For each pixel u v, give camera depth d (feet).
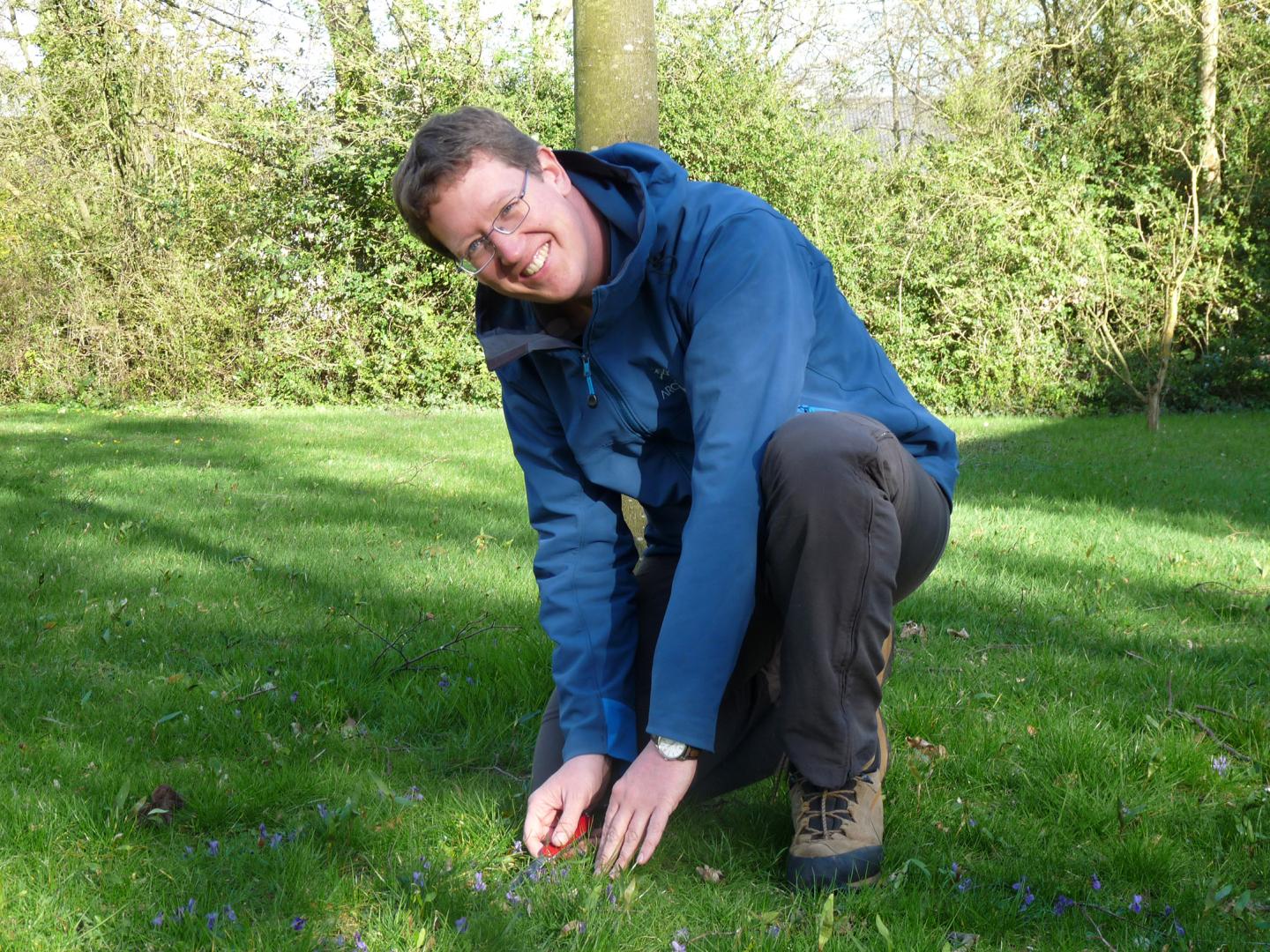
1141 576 14.85
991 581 14.30
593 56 11.91
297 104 41.98
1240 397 43.83
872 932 5.61
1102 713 9.21
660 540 7.31
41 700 9.24
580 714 6.49
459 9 41.50
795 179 41.65
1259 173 43.01
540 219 5.76
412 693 9.61
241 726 8.66
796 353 5.82
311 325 43.14
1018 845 6.84
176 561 14.92
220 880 6.19
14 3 44.93
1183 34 42.06
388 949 5.49
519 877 6.11
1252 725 8.75
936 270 42.14
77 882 6.12
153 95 45.06
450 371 42.80
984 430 35.83
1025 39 44.96
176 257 42.91
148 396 43.96
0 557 15.03
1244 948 5.58
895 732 8.76
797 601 5.62
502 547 16.08
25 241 43.39
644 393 6.40
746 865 6.51
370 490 21.66
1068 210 41.11
